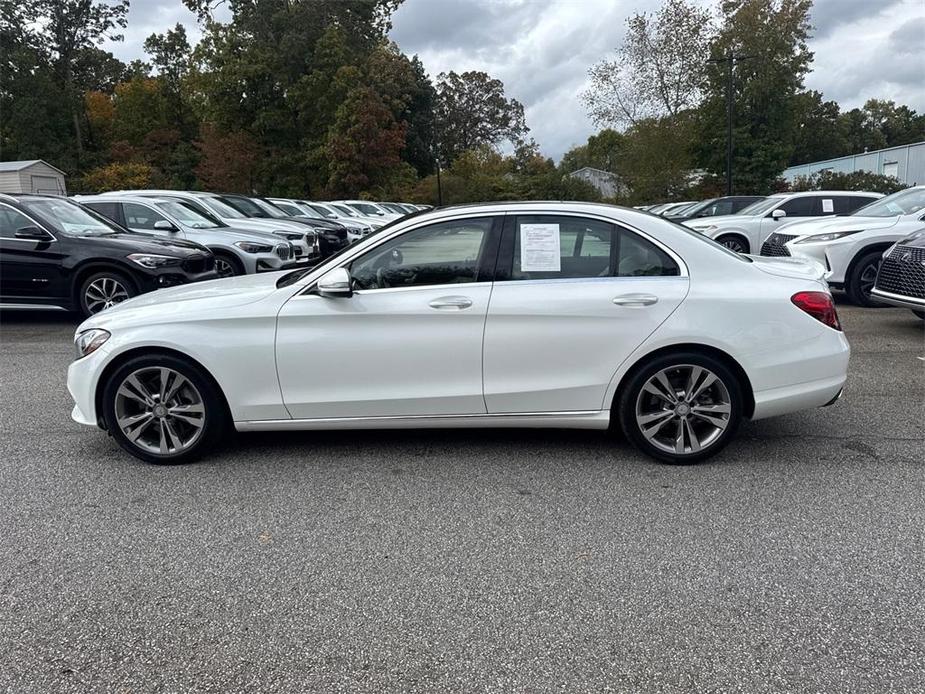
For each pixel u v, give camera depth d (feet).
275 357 14.07
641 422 14.19
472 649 8.82
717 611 9.52
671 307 13.69
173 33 202.18
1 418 18.16
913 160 139.33
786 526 11.82
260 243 36.40
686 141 129.18
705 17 128.88
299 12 145.07
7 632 9.25
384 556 11.07
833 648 8.71
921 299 23.40
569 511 12.50
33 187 124.26
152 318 14.33
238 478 14.12
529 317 13.76
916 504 12.55
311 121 148.46
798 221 36.78
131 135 196.95
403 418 14.32
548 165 214.90
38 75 185.16
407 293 13.97
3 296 28.99
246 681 8.30
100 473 14.47
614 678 8.27
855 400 18.66
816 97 250.98
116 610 9.71
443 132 263.08
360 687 8.19
